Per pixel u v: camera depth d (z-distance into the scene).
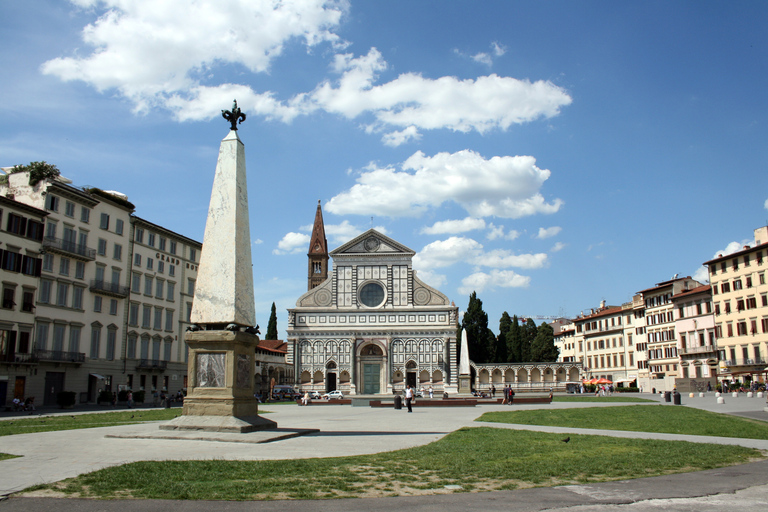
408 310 99.62
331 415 41.38
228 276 23.28
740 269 85.88
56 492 12.00
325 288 101.81
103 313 69.06
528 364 105.94
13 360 56.66
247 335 23.41
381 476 14.35
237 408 22.50
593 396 78.56
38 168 62.56
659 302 106.31
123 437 21.09
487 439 22.86
